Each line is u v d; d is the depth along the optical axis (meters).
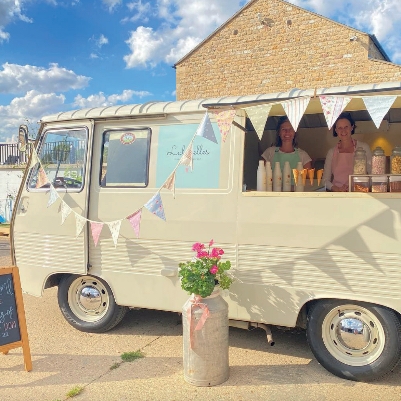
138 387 3.84
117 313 5.02
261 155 5.00
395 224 3.60
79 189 5.04
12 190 17.11
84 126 5.08
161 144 4.69
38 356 4.56
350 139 4.55
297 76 15.91
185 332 3.86
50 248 5.19
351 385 3.79
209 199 4.35
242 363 4.27
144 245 4.66
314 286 3.88
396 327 3.65
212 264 3.81
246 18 16.58
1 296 4.17
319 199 3.88
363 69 14.78
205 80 17.38
